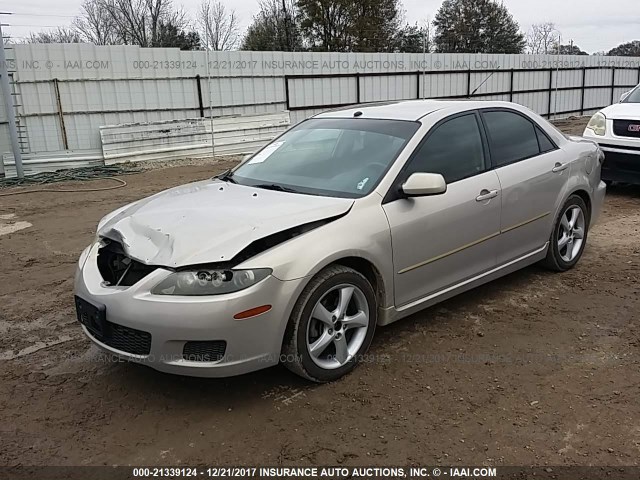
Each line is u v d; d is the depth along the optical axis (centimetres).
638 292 495
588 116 2808
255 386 354
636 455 283
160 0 4472
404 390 346
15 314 481
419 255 393
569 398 334
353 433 305
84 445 300
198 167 1452
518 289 506
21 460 288
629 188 964
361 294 363
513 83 2480
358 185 388
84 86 1490
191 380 364
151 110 1603
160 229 344
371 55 2020
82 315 353
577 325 432
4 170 1386
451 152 429
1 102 1407
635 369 366
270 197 384
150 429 313
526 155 486
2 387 361
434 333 423
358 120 460
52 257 652
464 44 5416
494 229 446
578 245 555
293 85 1859
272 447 295
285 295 321
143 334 317
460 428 308
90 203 978
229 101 1738
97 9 4438
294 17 4291
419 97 2191
